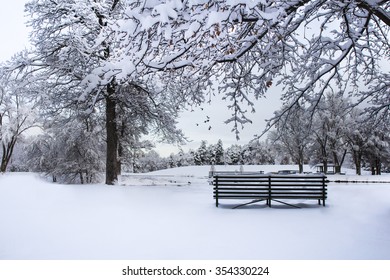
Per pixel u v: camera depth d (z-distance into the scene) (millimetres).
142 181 25672
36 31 16344
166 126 20188
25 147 29578
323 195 9500
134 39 6168
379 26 8344
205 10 5340
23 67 16391
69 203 9945
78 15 15852
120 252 4938
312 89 9195
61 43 16625
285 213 8305
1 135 32125
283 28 7133
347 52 8523
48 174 27672
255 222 7152
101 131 26516
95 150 27531
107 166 17906
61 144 25625
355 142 42844
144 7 5551
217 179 9711
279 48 8031
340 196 11852
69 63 16078
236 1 4984
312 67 8719
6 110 30875
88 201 10445
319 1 6961
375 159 45562
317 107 9625
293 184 9641
